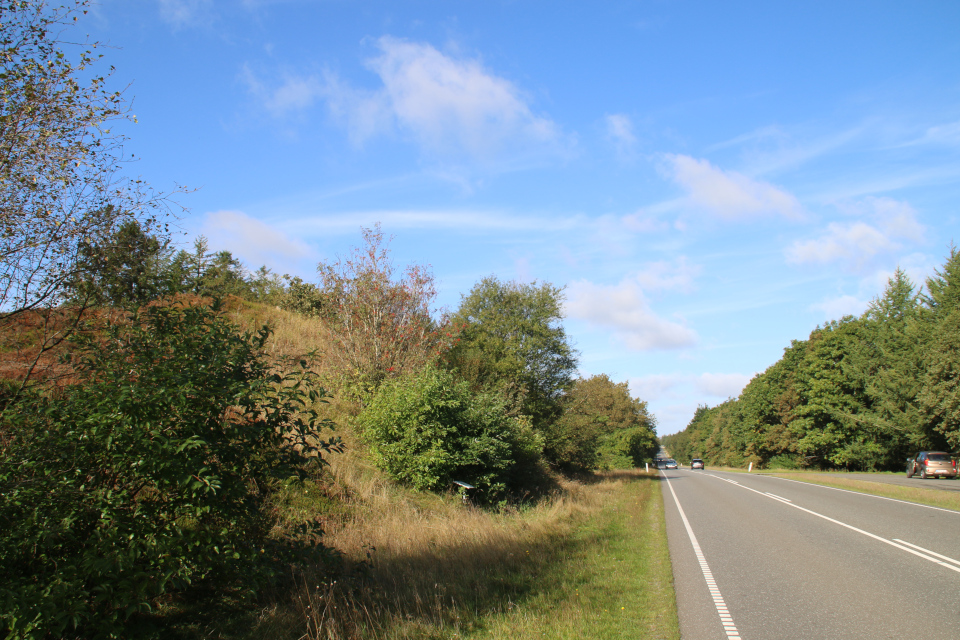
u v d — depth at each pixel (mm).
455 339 20797
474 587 7441
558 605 6914
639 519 15164
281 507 8672
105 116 6418
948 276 39656
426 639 5555
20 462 4434
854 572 8281
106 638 4324
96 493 4719
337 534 8359
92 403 4797
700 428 141875
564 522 13328
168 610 5320
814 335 61781
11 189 5902
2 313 6246
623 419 66438
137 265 6574
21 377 6699
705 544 11180
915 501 17906
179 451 4570
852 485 24938
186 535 4965
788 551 10102
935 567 8445
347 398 15344
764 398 69500
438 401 13195
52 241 6145
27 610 3838
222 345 5352
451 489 13383
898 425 41688
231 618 5484
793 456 62656
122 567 4301
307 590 5867
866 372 48156
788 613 6434
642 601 7176
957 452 35719
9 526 4234
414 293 18406
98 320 6402
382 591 6754
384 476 12258
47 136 6020
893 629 5750
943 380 34250
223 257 33500
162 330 5441
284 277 28203
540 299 30609
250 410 5504
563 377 30844
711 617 6395
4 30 6137
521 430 17875
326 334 18297
